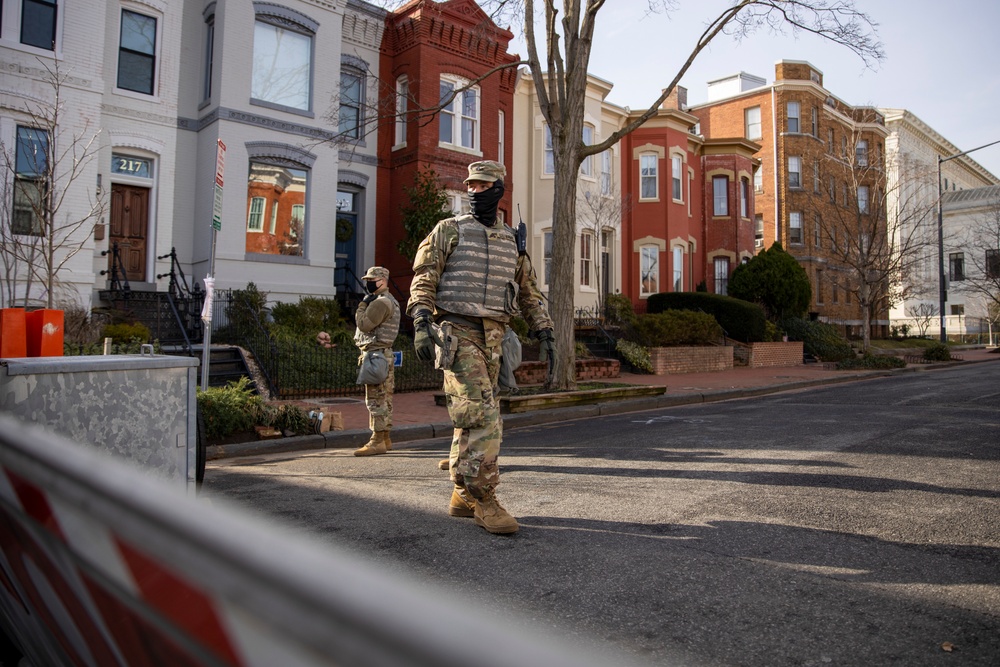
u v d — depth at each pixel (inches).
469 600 125.4
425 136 757.3
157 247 615.2
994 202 1697.8
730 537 163.9
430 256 172.4
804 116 1336.1
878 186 1022.4
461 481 176.7
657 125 1049.5
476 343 171.5
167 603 24.0
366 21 760.3
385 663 14.8
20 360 98.3
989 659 104.6
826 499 197.9
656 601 125.6
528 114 920.3
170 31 624.1
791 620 117.9
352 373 519.2
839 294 1405.0
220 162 322.3
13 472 37.7
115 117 592.1
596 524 175.5
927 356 1061.8
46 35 531.5
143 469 108.9
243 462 281.0
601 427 365.1
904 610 122.4
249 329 554.9
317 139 682.8
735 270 1071.6
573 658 16.0
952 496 200.8
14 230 504.7
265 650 18.7
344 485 225.9
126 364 106.5
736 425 351.9
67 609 39.0
